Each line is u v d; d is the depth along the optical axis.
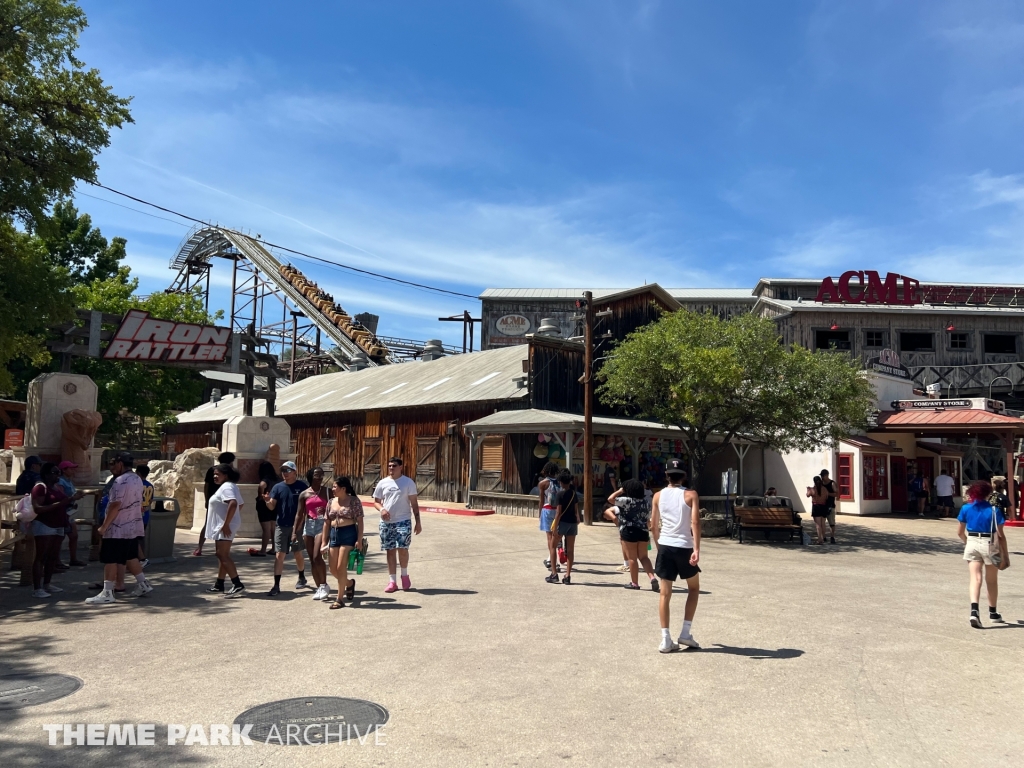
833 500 18.95
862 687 6.21
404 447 30.81
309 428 36.59
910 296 44.94
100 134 14.02
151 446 48.19
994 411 28.31
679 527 7.42
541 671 6.57
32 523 9.90
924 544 18.97
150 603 9.52
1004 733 5.19
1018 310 43.00
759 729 5.23
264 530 13.67
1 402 26.80
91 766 4.51
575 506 11.48
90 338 15.48
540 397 27.30
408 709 5.57
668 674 6.53
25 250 14.09
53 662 6.76
